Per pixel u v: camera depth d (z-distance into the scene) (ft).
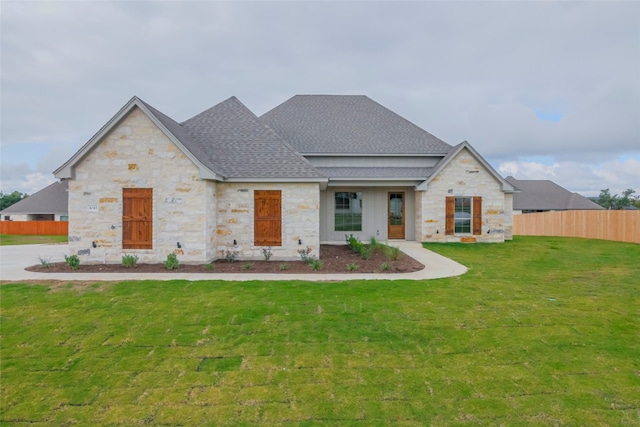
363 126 72.28
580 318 22.35
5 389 15.12
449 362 17.08
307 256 43.39
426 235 62.28
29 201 139.64
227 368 16.66
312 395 14.46
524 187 147.74
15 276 33.83
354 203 66.08
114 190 40.06
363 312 23.45
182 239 40.01
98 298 26.48
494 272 36.45
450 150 67.41
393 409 13.51
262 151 46.88
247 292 28.02
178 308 24.35
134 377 15.99
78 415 13.34
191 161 39.68
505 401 13.93
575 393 14.39
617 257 46.93
